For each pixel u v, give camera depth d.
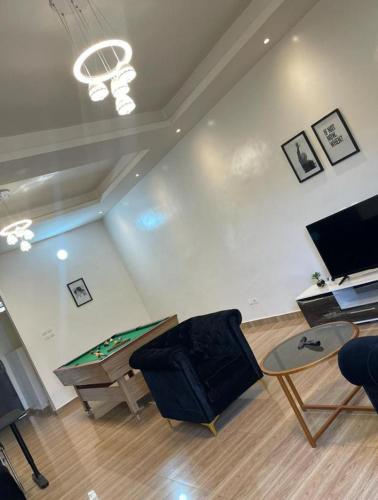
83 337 7.66
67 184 6.27
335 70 3.80
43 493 3.81
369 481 2.06
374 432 2.42
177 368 3.28
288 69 4.18
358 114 3.76
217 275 6.21
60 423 6.23
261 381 3.98
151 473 3.22
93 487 3.46
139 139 5.08
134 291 8.43
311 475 2.30
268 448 2.78
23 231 4.90
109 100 4.20
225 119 5.06
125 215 7.74
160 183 6.55
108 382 4.56
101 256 8.30
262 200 5.01
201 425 3.66
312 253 4.68
